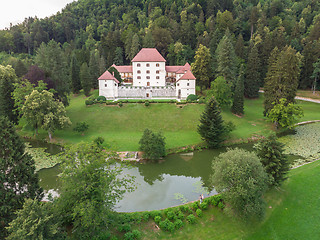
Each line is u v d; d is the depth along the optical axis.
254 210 24.08
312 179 34.44
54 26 173.88
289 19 137.00
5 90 56.38
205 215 27.86
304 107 77.19
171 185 36.75
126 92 78.94
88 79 85.00
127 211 29.67
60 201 22.78
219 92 66.62
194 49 119.38
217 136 49.28
